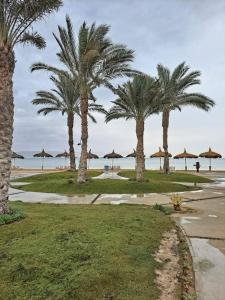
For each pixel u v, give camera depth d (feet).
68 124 113.91
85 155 70.03
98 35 66.85
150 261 19.71
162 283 16.93
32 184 75.10
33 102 110.73
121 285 16.07
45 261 18.81
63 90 108.78
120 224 28.86
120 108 80.69
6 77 30.09
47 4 31.60
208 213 38.75
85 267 17.99
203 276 18.26
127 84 75.87
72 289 15.46
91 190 63.41
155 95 74.74
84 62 64.75
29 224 27.30
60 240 22.77
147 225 29.50
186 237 26.89
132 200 51.16
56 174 99.55
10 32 30.76
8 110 30.32
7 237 23.67
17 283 16.10
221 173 136.26
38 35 37.88
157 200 51.13
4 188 29.99
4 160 30.01
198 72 100.73
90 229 26.09
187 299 15.24
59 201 49.80
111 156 162.91
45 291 15.26
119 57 66.13
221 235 27.71
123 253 20.52
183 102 101.45
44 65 67.82
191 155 150.82
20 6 30.71
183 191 64.85
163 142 107.45
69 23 66.69
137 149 75.41
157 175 98.89
